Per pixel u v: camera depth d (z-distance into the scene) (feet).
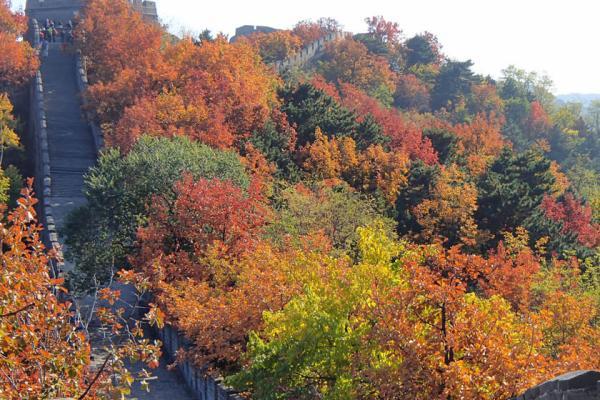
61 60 384.88
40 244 74.54
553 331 157.38
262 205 204.54
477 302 109.91
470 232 256.93
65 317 72.59
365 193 279.49
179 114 259.60
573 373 53.06
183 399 144.46
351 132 315.17
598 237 325.21
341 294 116.26
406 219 268.41
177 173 198.39
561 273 221.87
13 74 352.49
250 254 160.15
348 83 511.40
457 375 93.61
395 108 570.05
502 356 97.60
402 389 97.35
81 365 69.97
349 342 107.24
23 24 415.64
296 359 109.19
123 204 192.34
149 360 69.92
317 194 237.04
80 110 324.39
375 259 127.54
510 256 233.14
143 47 329.52
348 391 103.35
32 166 302.04
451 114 611.47
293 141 293.02
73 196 251.39
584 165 647.56
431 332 99.19
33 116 322.34
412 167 290.15
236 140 270.05
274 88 351.87
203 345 136.87
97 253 187.21
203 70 306.14
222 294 153.07
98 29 369.09
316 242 180.14
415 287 102.68
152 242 176.24
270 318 118.32
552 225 273.13
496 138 444.55
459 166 345.10
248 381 113.09
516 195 269.85
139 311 185.78
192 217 177.06
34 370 73.15
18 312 68.49
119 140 248.73
